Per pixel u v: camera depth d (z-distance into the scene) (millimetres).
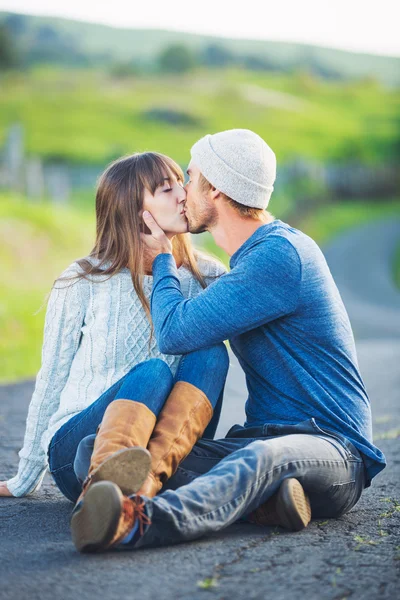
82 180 44438
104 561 2736
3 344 11359
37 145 60906
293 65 108125
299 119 82812
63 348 3525
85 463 3059
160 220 3557
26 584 2543
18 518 3395
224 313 3227
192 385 3170
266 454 2939
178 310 3291
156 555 2791
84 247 19266
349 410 3293
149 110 76750
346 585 2543
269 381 3334
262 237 3365
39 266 16859
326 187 63219
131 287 3521
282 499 2980
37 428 3609
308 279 3270
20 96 77250
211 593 2463
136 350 3496
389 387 7953
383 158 73375
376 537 3072
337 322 3334
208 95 87875
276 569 2676
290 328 3295
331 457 3121
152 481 2922
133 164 3590
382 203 63938
